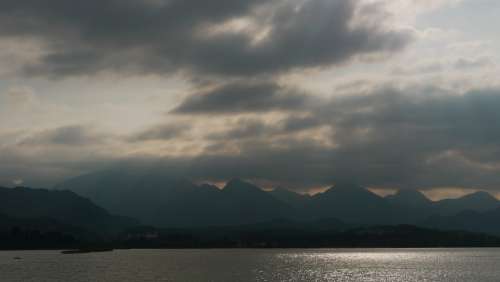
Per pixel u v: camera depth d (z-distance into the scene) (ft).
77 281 591.37
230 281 615.98
